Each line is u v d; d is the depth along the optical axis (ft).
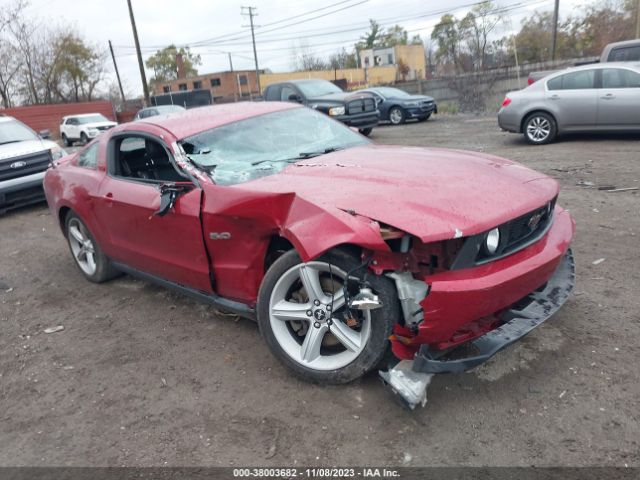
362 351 9.09
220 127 13.25
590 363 9.78
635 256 14.51
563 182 23.79
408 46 205.05
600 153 29.53
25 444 9.34
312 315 9.63
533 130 34.71
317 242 8.61
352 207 8.87
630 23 121.60
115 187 14.12
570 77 33.22
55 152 31.37
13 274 19.35
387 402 9.28
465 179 9.97
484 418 8.63
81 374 11.55
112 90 194.08
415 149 12.80
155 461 8.50
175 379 10.86
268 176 11.36
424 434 8.42
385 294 8.69
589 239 16.19
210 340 12.40
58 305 15.80
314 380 9.87
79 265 17.60
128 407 10.08
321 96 46.78
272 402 9.68
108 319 14.32
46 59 156.46
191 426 9.28
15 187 28.81
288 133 13.70
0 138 31.58
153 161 14.57
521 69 88.07
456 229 8.30
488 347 8.57
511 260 9.05
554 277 10.75
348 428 8.75
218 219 10.74
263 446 8.57
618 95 31.53
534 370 9.74
